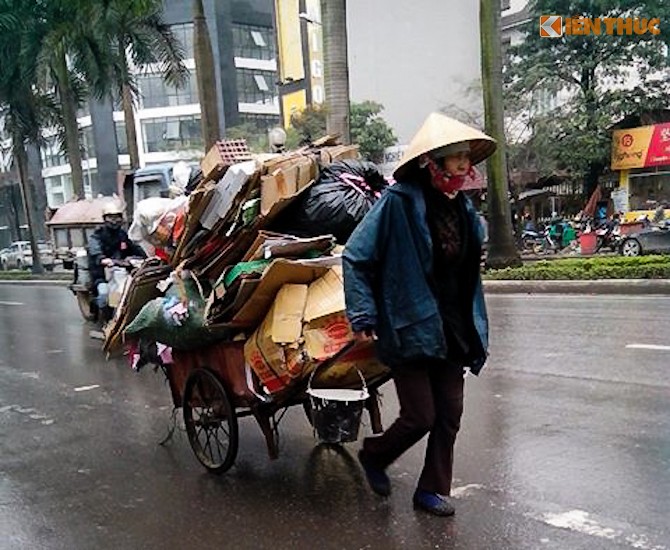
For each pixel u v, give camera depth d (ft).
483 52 47.47
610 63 79.56
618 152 82.12
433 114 11.05
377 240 10.68
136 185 44.19
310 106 115.96
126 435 18.31
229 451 14.23
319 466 14.58
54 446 17.79
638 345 23.39
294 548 11.07
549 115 82.64
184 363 15.43
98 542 12.01
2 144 120.67
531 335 26.89
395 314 10.71
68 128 81.41
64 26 74.69
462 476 13.32
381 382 13.38
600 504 11.66
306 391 12.59
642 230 61.52
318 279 12.65
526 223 85.61
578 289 40.55
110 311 32.14
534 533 10.82
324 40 44.91
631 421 15.70
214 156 15.11
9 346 34.71
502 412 17.17
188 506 13.20
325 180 13.89
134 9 66.64
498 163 48.11
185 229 13.99
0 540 12.42
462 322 11.19
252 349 12.79
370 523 11.64
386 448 11.84
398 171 10.73
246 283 12.07
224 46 175.42
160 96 179.83
